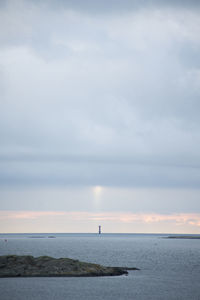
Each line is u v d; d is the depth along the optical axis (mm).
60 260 91562
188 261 132250
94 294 69500
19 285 74562
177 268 109250
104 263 122250
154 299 66500
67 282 78750
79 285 76500
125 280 83938
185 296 68750
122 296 68438
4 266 87250
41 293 69125
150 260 134875
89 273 87562
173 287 76750
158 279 86562
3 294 68062
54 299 65750
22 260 90375
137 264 119938
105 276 87625
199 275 94188
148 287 76438
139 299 66500
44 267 87688
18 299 65375
